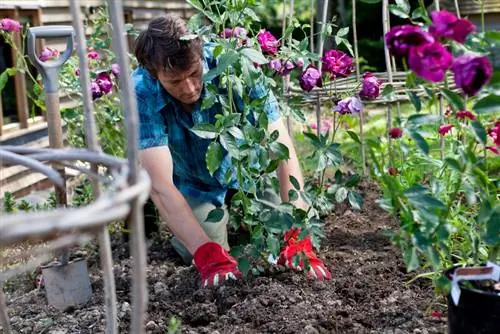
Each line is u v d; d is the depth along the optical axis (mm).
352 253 3311
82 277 2955
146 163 2977
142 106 3006
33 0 5133
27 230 1205
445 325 2492
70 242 1458
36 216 1259
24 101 5062
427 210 2074
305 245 2959
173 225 2957
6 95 4969
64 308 2922
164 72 2721
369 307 2703
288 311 2643
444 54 1847
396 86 3969
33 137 5250
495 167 3297
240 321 2631
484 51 2066
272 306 2701
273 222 2678
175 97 2939
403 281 2936
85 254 3270
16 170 4941
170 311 2783
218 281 2846
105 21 4484
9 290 3191
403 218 2141
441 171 2832
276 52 3152
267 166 2734
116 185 1521
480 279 2090
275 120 3088
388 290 2834
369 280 2934
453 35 1892
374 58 10836
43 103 4398
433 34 1902
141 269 1514
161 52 2682
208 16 2799
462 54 2029
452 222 2438
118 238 3746
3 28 3928
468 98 2365
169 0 8500
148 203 3695
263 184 2908
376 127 5672
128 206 1445
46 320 2783
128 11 7223
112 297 2037
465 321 2109
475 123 2061
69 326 2721
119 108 3938
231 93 2824
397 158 3428
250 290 2818
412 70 1891
